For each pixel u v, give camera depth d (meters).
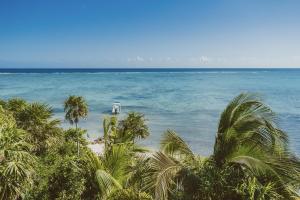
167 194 8.65
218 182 8.85
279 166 8.34
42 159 16.88
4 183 9.42
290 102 82.81
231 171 8.98
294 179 8.33
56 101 79.44
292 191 8.66
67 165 12.27
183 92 107.88
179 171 8.90
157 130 47.75
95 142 37.16
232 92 108.50
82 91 107.94
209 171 9.00
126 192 10.09
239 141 9.28
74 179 11.90
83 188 11.76
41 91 105.75
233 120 9.66
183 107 72.50
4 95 92.44
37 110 19.03
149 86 134.00
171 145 10.17
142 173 9.81
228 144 9.41
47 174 12.62
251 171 8.81
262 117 9.29
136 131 27.70
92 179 11.80
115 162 11.39
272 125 9.19
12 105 22.16
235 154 9.11
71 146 21.20
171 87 129.00
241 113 9.60
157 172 8.61
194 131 47.66
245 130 9.22
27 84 137.00
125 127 26.00
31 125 18.53
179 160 9.91
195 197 8.95
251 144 9.14
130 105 75.69
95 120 55.41
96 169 11.62
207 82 163.38
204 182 8.75
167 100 85.69
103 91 108.94
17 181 9.69
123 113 63.69
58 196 12.04
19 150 10.22
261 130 9.20
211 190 8.70
